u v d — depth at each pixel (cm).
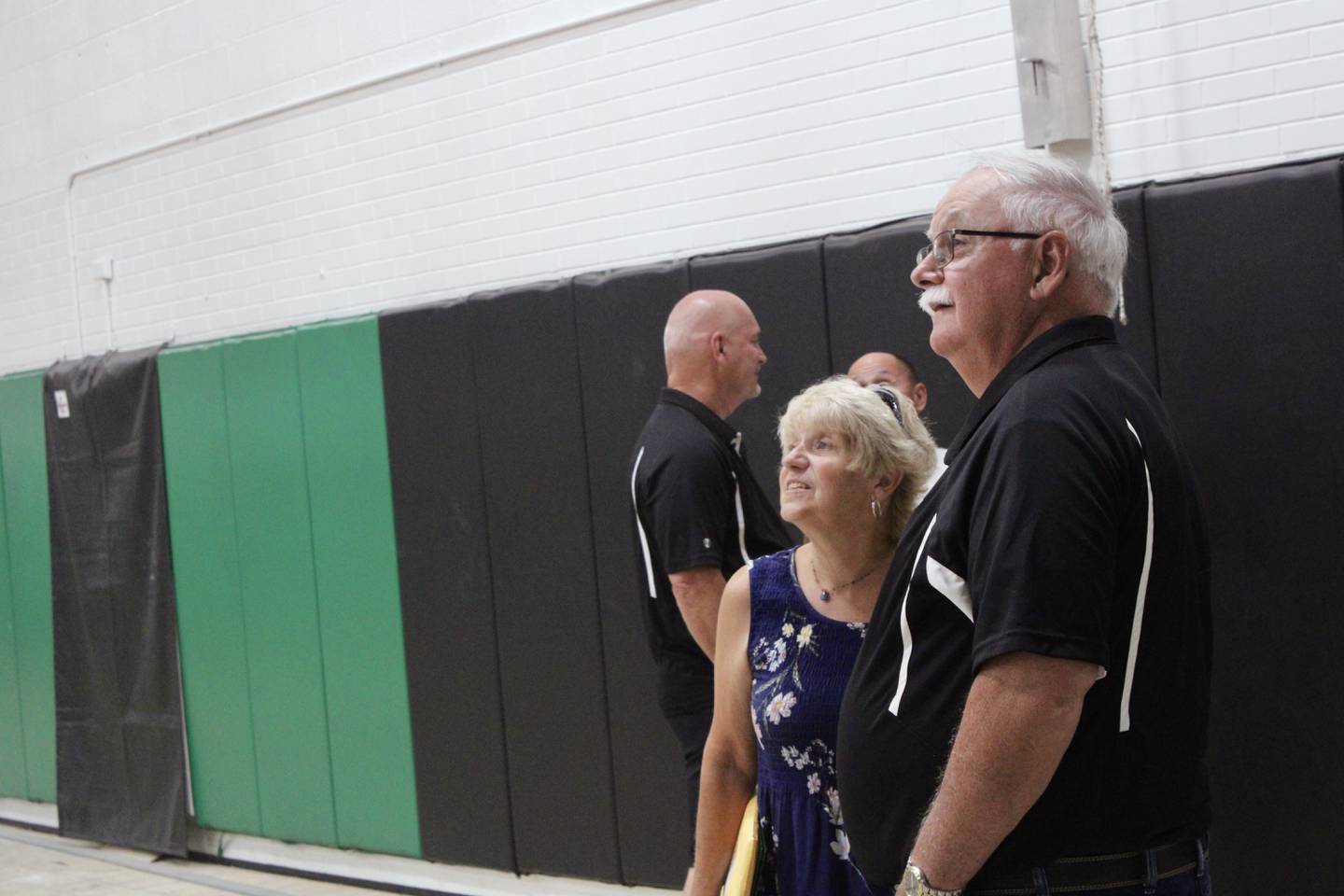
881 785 151
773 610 192
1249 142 293
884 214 351
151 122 555
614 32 404
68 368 570
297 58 495
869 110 352
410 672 453
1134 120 308
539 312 409
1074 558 129
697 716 288
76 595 571
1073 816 138
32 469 592
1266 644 283
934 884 136
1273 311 280
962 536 142
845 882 183
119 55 566
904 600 149
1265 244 280
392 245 470
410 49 459
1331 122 283
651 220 399
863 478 182
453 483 435
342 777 478
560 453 407
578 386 401
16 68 618
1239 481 286
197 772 534
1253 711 285
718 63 381
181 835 532
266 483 496
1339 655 274
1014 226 148
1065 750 134
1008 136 329
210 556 519
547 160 423
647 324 384
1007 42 328
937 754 146
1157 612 139
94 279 591
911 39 343
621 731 396
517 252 434
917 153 344
